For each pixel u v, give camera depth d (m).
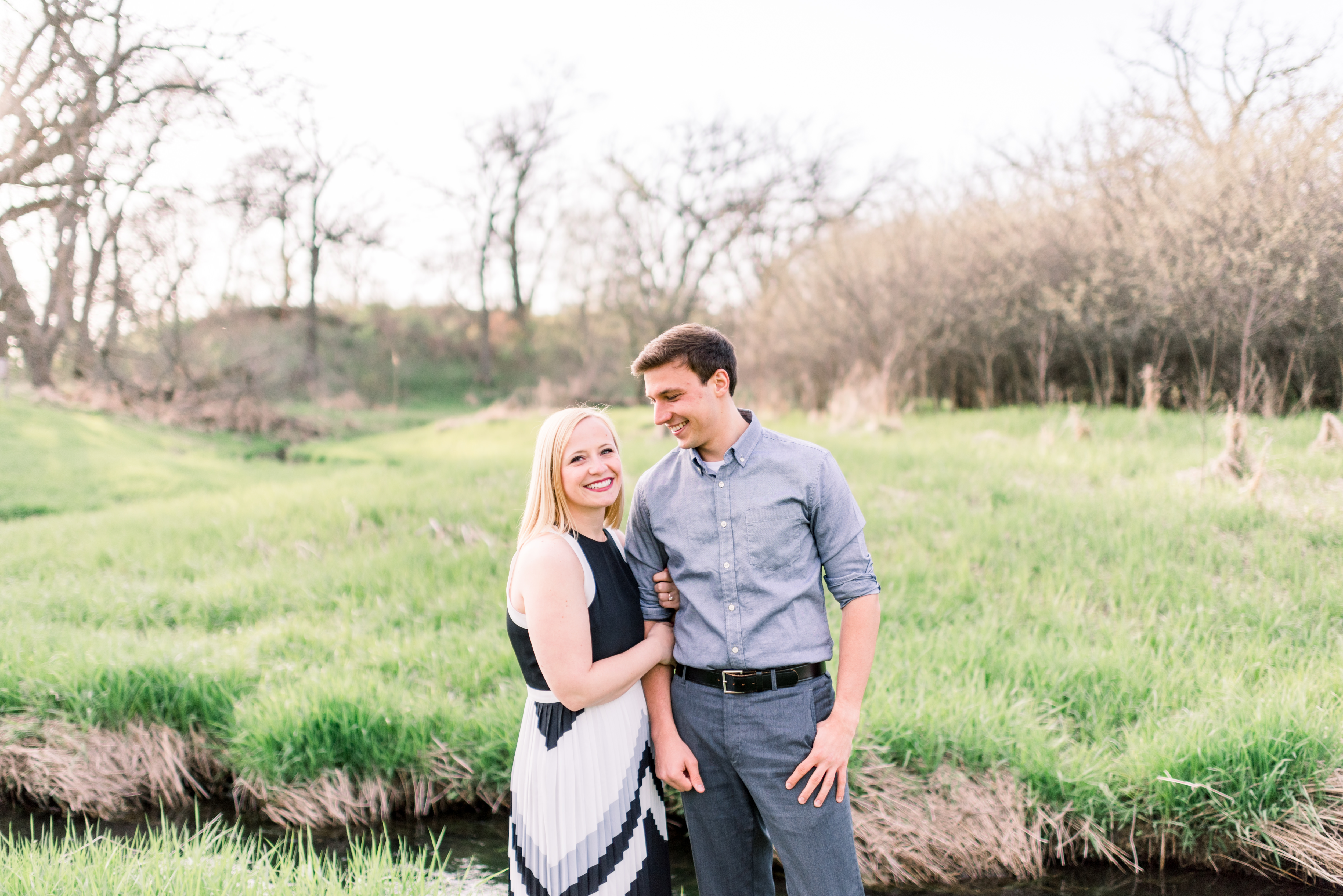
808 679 2.11
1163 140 11.88
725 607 2.11
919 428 12.80
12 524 8.96
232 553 7.15
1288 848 3.10
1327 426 7.84
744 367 19.86
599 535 2.29
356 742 3.75
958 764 3.49
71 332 19.03
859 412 13.77
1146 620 4.75
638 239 31.78
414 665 4.50
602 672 2.05
